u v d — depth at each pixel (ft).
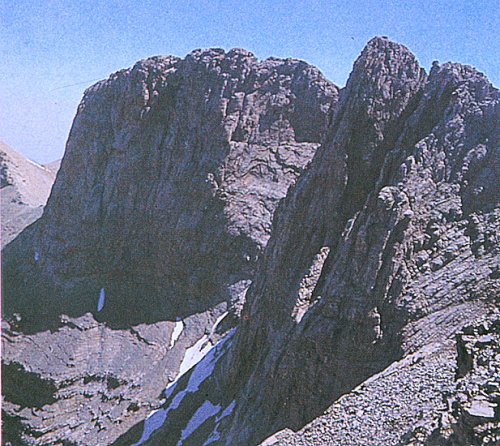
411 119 201.26
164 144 400.06
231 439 186.19
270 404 172.55
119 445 272.10
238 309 324.39
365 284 157.69
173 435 252.21
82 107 455.63
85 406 309.63
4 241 474.90
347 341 153.28
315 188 222.07
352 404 114.73
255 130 379.35
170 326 353.10
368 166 210.59
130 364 327.47
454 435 61.41
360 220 174.70
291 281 204.54
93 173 426.51
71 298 380.78
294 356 166.20
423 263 156.87
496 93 186.39
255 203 358.23
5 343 345.92
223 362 267.39
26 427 296.92
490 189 165.78
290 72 388.98
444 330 138.72
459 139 177.27
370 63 230.27
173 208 380.99
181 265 367.86
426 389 106.32
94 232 405.80
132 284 388.98
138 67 413.18
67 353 335.06
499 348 82.48
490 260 150.10
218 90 385.09
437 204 165.99
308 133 379.14
